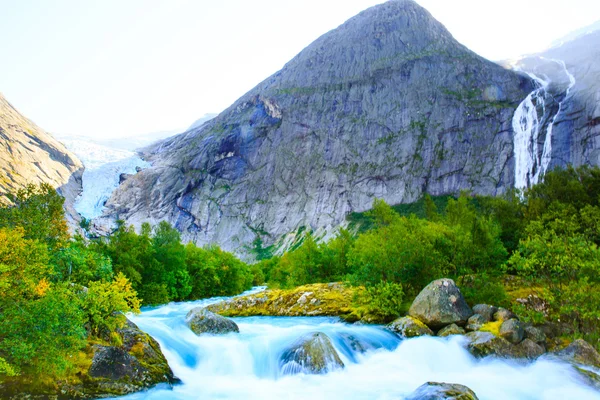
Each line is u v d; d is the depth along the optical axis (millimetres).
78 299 14422
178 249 57844
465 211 38750
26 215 19797
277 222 193750
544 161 138125
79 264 21312
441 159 172000
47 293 13266
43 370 12469
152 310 39438
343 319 26172
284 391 14906
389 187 176250
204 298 62250
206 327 21141
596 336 18750
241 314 31375
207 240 195750
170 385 14953
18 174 156625
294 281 46094
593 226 27328
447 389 12203
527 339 19156
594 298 19188
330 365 16844
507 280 28594
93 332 15461
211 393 14703
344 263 45594
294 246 173875
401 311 25125
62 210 21438
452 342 19562
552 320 21125
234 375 16828
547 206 35844
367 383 15719
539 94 157000
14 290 12898
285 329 22812
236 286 70250
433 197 165750
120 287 16328
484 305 22516
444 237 29062
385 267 26906
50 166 194500
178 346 18500
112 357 14102
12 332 12336
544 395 15078
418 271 26891
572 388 15523
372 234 34906
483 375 17000
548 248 21344
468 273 26859
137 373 14273
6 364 11297
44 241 19828
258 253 181125
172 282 54531
